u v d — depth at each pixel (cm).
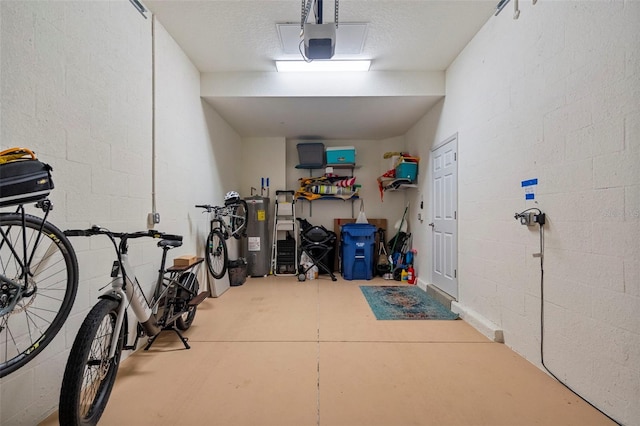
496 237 245
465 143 298
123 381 182
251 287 420
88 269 175
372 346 230
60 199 156
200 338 245
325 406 159
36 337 143
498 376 188
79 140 169
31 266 141
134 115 223
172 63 283
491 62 252
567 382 175
